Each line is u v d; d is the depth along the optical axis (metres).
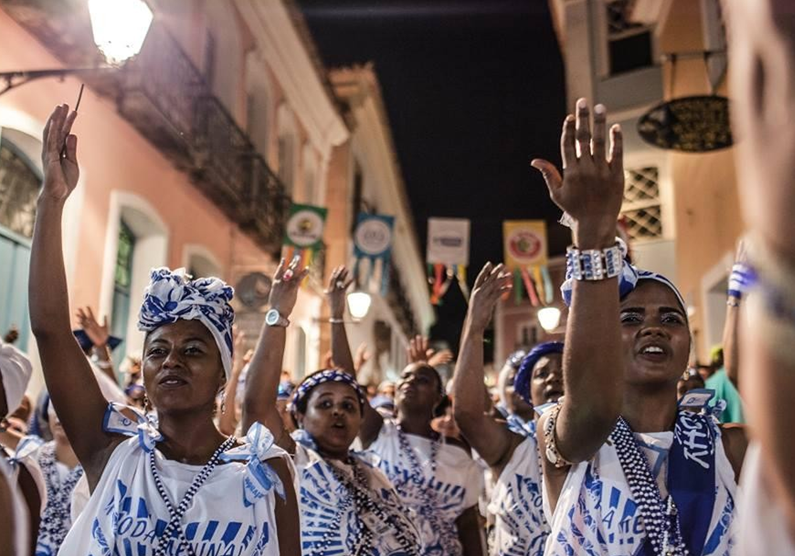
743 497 0.90
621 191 1.76
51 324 2.37
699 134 7.48
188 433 2.40
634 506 2.00
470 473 4.63
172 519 2.19
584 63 13.34
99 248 8.20
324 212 12.43
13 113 6.73
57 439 4.25
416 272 37.00
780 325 0.71
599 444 1.91
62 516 3.97
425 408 4.78
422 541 4.30
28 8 6.75
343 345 4.48
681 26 10.98
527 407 4.54
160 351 2.42
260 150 14.48
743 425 2.18
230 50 12.62
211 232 11.62
